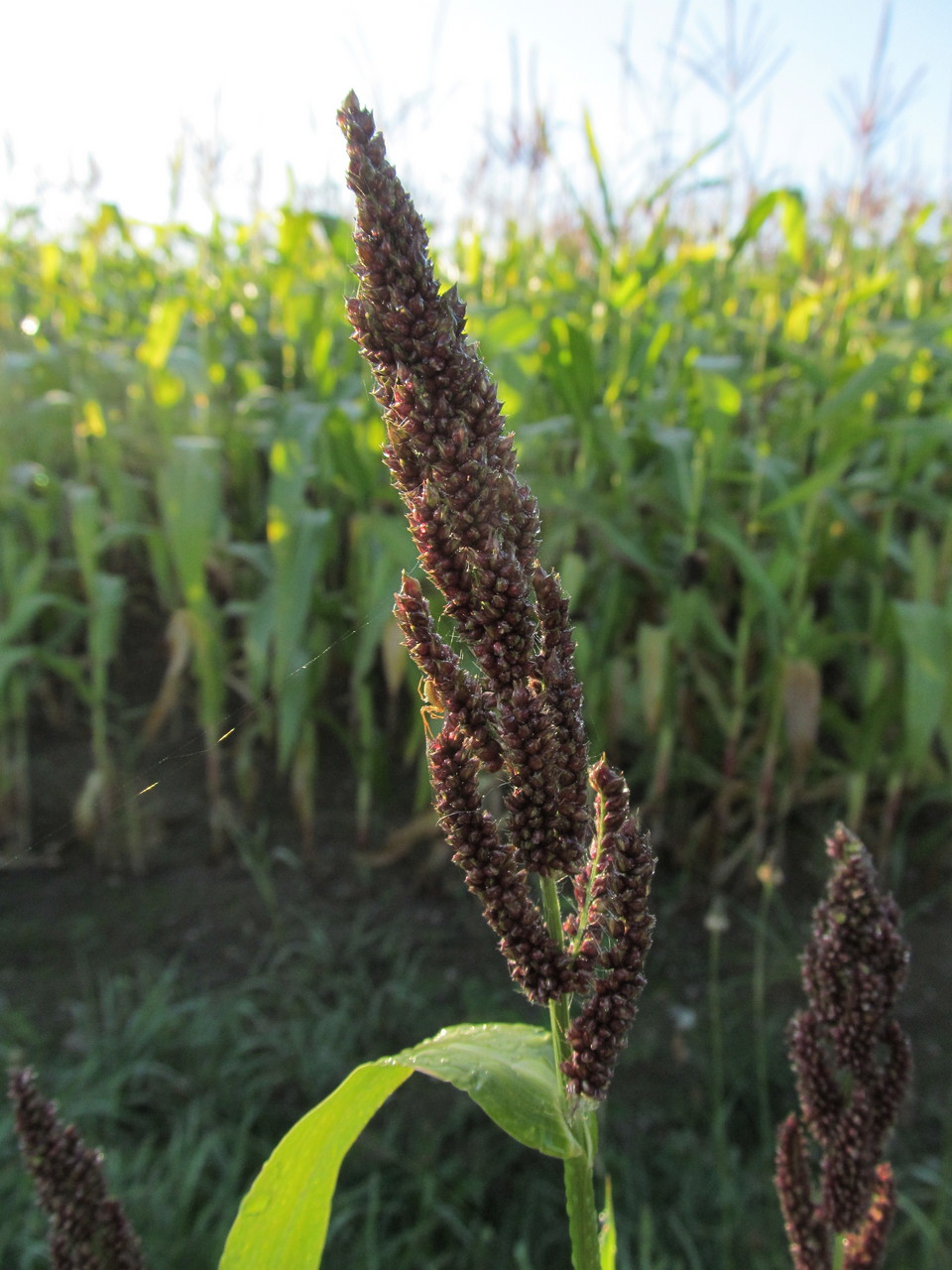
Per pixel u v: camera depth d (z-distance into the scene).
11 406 4.51
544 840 0.85
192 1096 2.88
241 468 5.00
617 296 4.22
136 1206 2.44
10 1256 2.32
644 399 4.20
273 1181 1.08
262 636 3.78
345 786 4.62
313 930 3.62
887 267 5.77
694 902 3.96
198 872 4.02
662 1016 3.30
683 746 4.31
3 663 3.88
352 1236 2.51
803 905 3.90
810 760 4.26
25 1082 1.19
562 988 0.90
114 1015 3.19
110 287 6.94
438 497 0.82
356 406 4.08
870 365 3.64
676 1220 2.49
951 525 3.99
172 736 4.79
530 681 0.87
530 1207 2.54
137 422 5.04
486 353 3.63
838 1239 1.20
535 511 0.87
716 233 4.65
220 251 5.56
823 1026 1.19
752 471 4.15
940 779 4.08
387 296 0.80
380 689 4.98
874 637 3.91
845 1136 1.18
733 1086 3.01
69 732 4.91
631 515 4.11
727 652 3.99
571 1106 0.96
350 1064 2.99
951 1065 3.06
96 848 4.10
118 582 4.01
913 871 4.11
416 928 3.71
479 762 0.88
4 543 4.27
